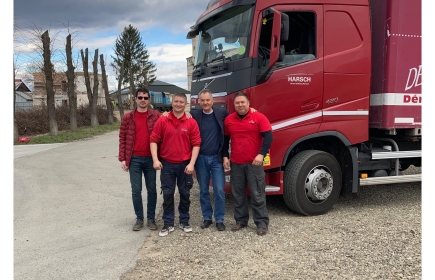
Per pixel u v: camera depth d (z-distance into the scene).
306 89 5.41
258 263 4.03
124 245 4.71
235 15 5.54
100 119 29.36
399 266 3.80
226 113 5.17
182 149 4.98
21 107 25.98
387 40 5.74
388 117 5.80
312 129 5.50
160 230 5.28
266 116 5.25
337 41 5.55
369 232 4.84
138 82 70.62
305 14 5.42
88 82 26.31
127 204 6.71
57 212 6.23
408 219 5.41
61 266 4.10
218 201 5.16
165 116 5.00
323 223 5.32
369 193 7.22
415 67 5.84
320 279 3.61
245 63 5.19
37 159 11.92
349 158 5.86
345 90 5.61
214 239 4.81
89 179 8.87
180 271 3.90
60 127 23.38
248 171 4.97
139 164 5.25
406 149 6.60
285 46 5.38
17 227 5.47
